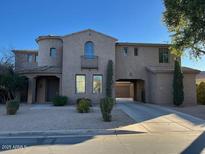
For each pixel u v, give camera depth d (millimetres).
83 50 26000
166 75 25219
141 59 27953
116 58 27578
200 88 27062
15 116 15586
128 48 27906
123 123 13008
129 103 26656
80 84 25594
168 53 28422
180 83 23594
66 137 9961
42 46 28344
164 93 25000
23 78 25766
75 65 25719
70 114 16531
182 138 9539
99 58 26094
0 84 24781
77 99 24469
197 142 8734
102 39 26375
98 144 8484
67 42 25891
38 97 27641
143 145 8266
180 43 21156
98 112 17641
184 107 22031
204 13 17688
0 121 13609
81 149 7758
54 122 13234
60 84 25594
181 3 18688
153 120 14102
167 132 10953
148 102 27391
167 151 7402
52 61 27734
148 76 27578
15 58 32469
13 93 26188
